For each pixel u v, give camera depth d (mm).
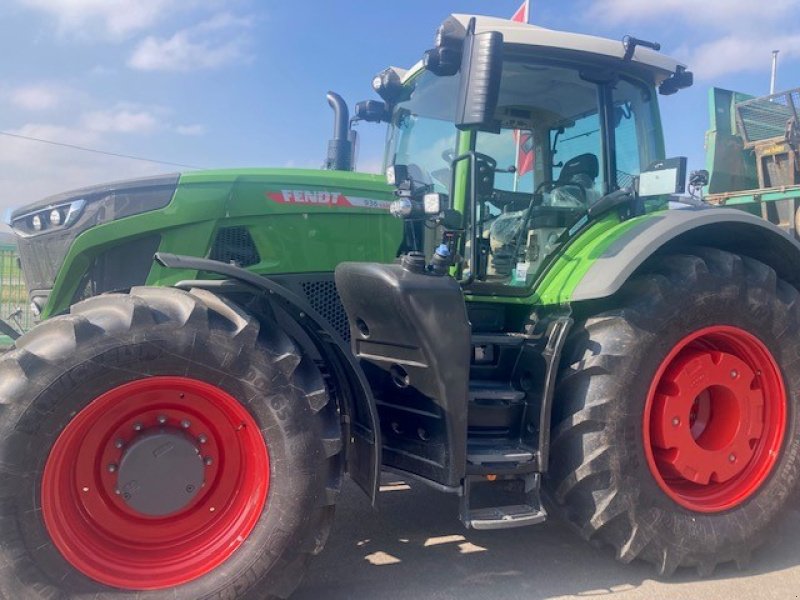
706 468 3373
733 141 7266
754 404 3490
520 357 3447
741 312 3416
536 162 3773
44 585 2512
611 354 3189
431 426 3066
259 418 2762
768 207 6836
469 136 3594
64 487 2619
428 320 2953
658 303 3268
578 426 3186
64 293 3383
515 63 3656
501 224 3709
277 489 2766
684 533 3244
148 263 3387
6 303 7676
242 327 2740
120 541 2734
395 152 4352
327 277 3635
